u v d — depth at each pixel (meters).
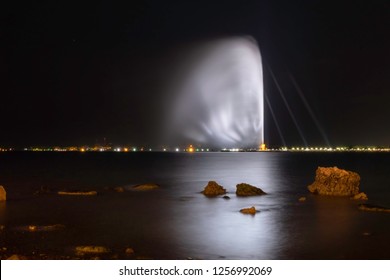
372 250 17.28
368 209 26.92
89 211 27.19
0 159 153.62
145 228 21.91
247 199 32.84
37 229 21.45
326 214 25.62
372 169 78.69
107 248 17.64
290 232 20.69
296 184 46.59
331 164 102.06
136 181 50.84
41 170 75.75
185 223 23.06
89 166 93.00
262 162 119.00
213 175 62.25
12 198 33.59
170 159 151.75
